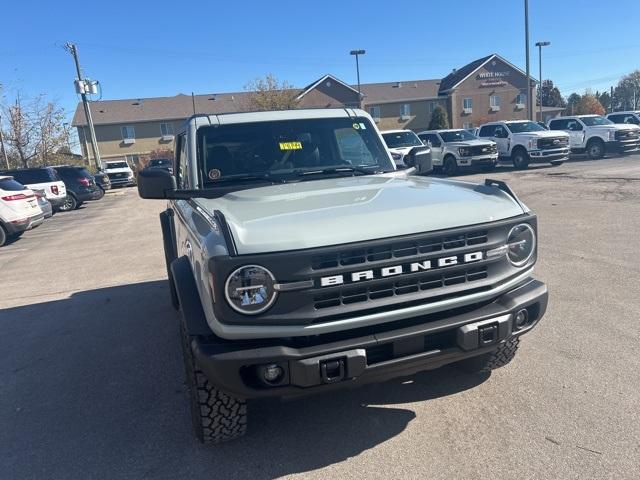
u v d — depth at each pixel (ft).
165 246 18.78
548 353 13.37
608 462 9.09
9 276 29.01
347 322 8.50
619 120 84.02
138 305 20.74
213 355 8.28
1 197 40.68
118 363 15.05
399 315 8.80
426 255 8.83
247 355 8.21
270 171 13.38
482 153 65.77
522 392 11.58
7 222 40.91
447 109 197.36
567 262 21.58
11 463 10.43
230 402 9.64
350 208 9.46
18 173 63.00
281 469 9.61
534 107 199.82
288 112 14.58
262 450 10.21
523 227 9.98
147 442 10.81
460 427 10.46
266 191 11.74
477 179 57.41
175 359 15.02
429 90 203.92
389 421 10.89
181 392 12.96
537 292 9.96
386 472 9.30
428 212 9.32
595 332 14.47
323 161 13.97
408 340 8.84
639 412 10.50
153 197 12.06
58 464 10.28
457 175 66.03
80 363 15.30
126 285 24.27
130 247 35.04
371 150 14.73
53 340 17.54
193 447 10.50
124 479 9.65
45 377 14.56
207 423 9.75
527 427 10.27
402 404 11.50
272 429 10.91
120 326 18.35
